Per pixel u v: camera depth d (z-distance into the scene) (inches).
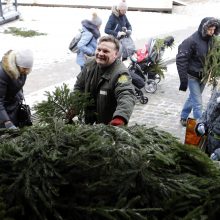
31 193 76.0
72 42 294.8
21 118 166.9
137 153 83.0
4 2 570.3
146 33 474.9
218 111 158.6
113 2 625.0
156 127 100.3
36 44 432.1
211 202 80.2
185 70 239.5
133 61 305.9
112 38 137.1
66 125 92.7
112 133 89.0
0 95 154.8
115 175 79.7
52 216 76.9
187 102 259.8
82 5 608.1
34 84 322.0
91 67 140.7
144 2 621.6
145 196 80.4
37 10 588.4
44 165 79.4
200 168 90.8
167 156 87.4
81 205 78.2
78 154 81.0
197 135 167.2
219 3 654.5
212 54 232.7
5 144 84.8
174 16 571.5
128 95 132.0
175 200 79.6
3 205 75.2
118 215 75.9
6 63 152.8
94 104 140.6
